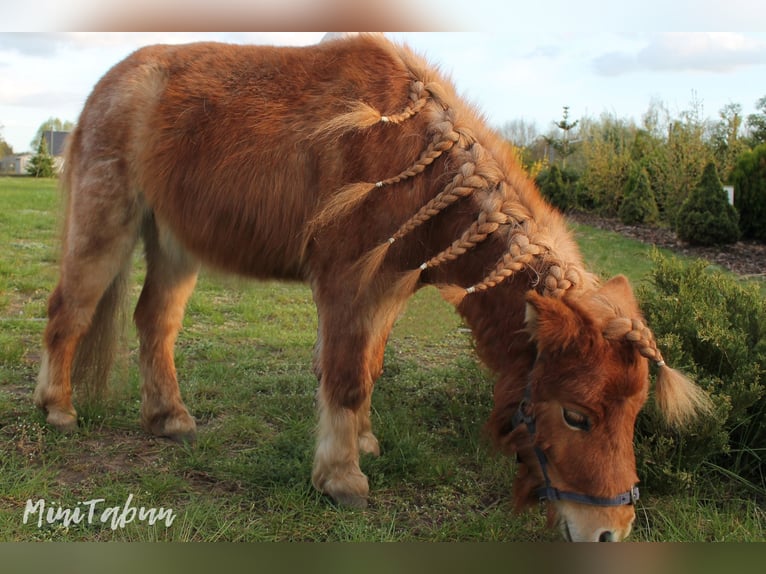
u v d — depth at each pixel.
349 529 3.02
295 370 5.20
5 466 3.38
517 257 2.79
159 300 4.04
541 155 18.19
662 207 13.91
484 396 4.48
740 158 11.46
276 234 3.51
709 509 3.31
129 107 3.70
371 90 3.32
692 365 3.61
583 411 2.39
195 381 4.78
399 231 3.11
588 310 2.48
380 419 4.14
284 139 3.41
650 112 15.65
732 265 9.70
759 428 3.64
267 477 3.45
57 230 4.23
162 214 3.77
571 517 2.52
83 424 3.92
